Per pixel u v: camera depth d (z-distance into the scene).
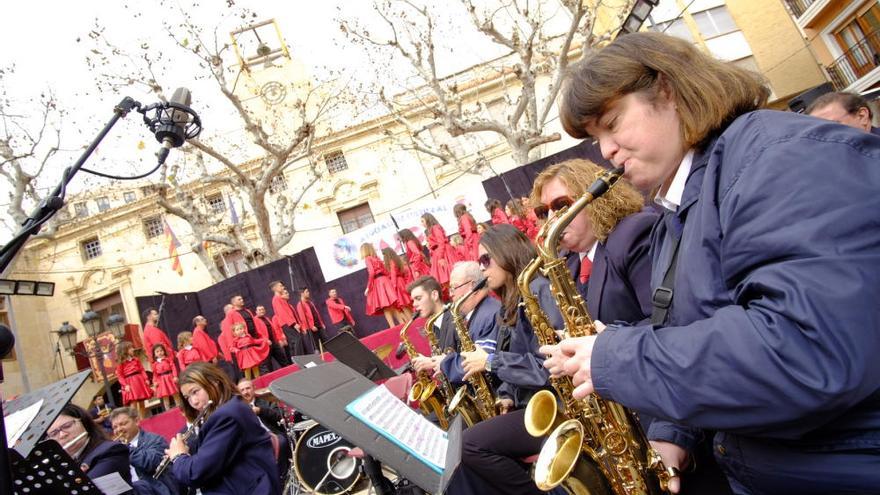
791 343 0.83
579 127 1.31
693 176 1.19
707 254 1.08
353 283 13.24
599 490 1.64
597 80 1.23
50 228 13.40
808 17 17.73
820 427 0.97
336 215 20.00
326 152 20.39
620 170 1.72
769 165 0.93
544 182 2.45
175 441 3.35
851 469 0.93
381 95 15.05
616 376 1.03
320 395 1.55
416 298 4.54
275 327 10.97
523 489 2.25
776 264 0.89
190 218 13.12
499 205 11.14
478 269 3.72
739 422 0.90
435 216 13.09
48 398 1.92
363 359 3.99
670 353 0.96
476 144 20.23
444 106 13.31
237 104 12.05
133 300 19.58
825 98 3.16
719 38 19.20
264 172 12.77
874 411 0.92
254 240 19.45
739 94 1.16
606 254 2.19
